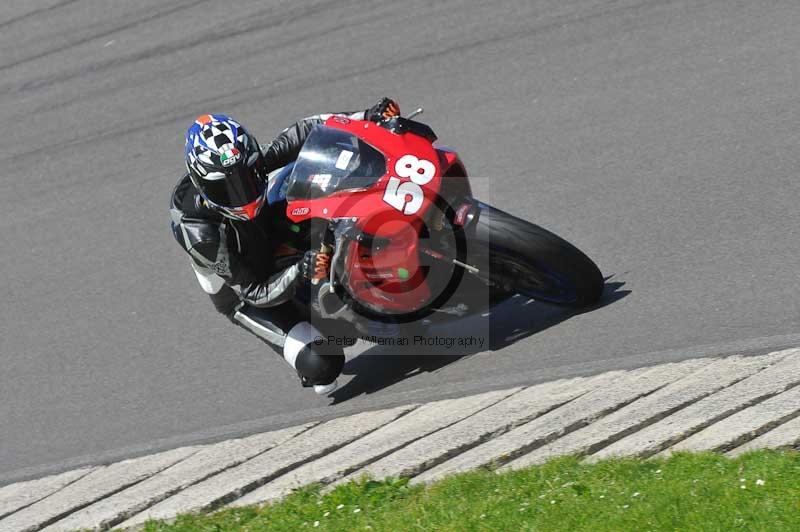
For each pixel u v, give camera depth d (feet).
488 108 107.04
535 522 52.26
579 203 88.53
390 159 69.51
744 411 57.47
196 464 71.20
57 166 121.19
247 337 86.63
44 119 130.62
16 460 79.87
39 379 88.58
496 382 70.90
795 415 55.62
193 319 90.68
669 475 53.11
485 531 52.75
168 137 120.06
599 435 59.52
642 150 93.15
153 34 141.49
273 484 65.82
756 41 104.17
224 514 63.21
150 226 106.52
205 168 67.92
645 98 100.68
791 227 77.61
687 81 101.19
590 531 50.31
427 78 115.24
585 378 67.46
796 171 84.07
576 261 71.97
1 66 144.66
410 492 59.67
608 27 114.11
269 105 119.34
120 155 119.65
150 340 89.35
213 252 71.72
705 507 49.70
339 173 70.08
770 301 70.49
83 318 95.09
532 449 60.90
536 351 72.84
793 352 63.10
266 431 74.18
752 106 94.48
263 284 73.72
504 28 119.75
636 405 61.87
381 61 120.98
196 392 81.51
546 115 102.99
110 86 133.18
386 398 73.92
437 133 105.29
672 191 86.22
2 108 135.23
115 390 84.48
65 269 103.30
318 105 116.47
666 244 79.97
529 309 78.59
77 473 75.36
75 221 110.73
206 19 141.69
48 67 141.18
